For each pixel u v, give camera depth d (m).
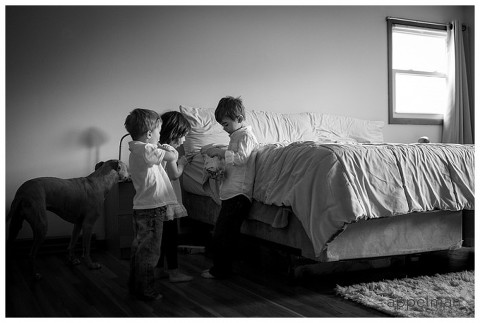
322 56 4.53
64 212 2.78
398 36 5.07
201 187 3.34
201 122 3.76
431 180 2.46
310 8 4.47
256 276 2.57
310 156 2.32
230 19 4.12
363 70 4.73
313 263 2.45
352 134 4.36
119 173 3.01
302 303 2.07
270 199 2.46
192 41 3.97
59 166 3.50
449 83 5.05
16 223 2.64
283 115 4.16
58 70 3.51
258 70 4.23
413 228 2.48
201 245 3.53
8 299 2.15
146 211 2.18
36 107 3.45
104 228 3.57
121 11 3.71
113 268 2.81
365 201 2.22
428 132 5.08
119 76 3.70
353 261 2.58
